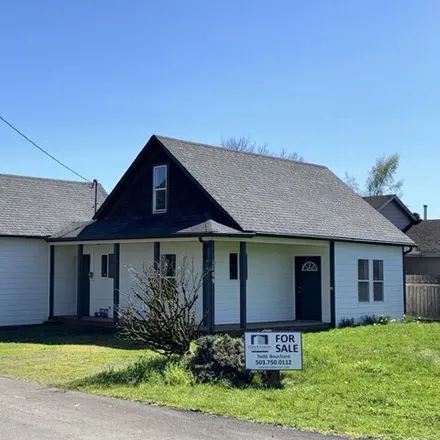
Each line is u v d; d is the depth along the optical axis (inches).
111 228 898.7
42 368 552.1
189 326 525.7
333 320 898.7
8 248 958.4
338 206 1024.2
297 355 458.6
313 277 927.7
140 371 487.2
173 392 430.0
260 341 461.4
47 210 1055.0
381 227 1040.8
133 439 317.4
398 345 656.4
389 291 1027.9
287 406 387.5
